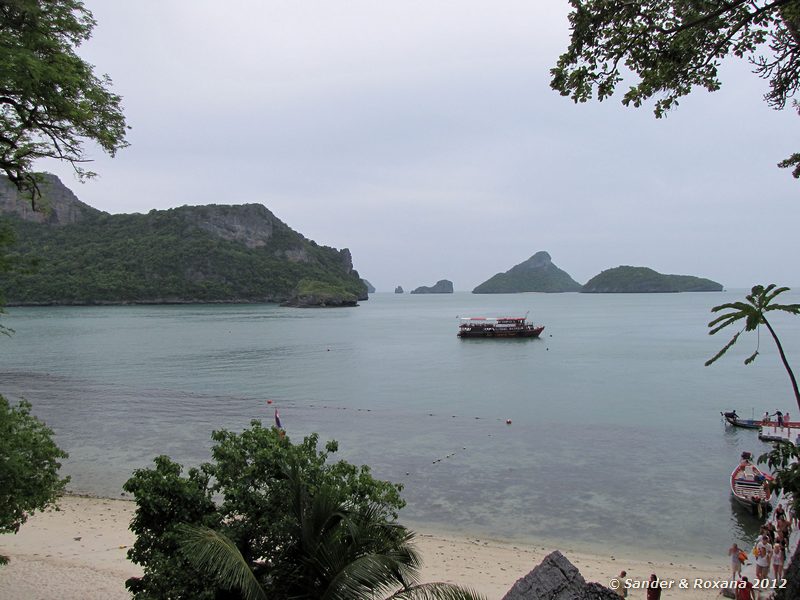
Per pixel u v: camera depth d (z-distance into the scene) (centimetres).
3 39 1021
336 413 4044
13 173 1260
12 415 1352
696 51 818
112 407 4266
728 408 4109
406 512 2214
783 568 1421
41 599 1488
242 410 4159
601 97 865
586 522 2116
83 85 1136
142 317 15550
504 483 2531
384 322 14700
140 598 883
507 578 1662
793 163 927
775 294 847
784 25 792
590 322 13750
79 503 2300
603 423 3656
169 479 1019
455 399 4525
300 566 956
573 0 799
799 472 866
